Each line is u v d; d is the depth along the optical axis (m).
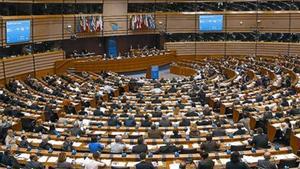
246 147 16.34
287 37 48.81
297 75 33.53
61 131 19.67
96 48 46.75
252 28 49.59
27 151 16.03
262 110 22.92
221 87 31.56
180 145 16.39
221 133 17.92
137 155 15.34
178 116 22.00
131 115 22.20
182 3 49.69
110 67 43.47
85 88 32.53
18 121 21.34
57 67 40.25
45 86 33.25
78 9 43.50
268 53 49.16
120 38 48.28
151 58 46.75
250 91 29.16
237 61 44.25
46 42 40.59
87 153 15.84
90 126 19.97
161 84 33.84
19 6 37.31
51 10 40.97
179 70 44.38
